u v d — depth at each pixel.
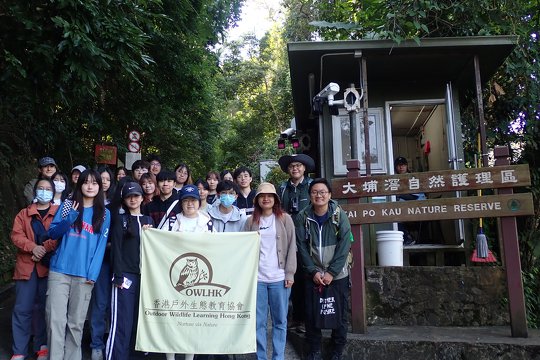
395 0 5.97
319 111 6.49
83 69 4.93
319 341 4.17
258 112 23.59
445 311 4.97
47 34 4.87
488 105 7.01
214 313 3.84
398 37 5.56
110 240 4.19
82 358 4.30
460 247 6.08
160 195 4.91
